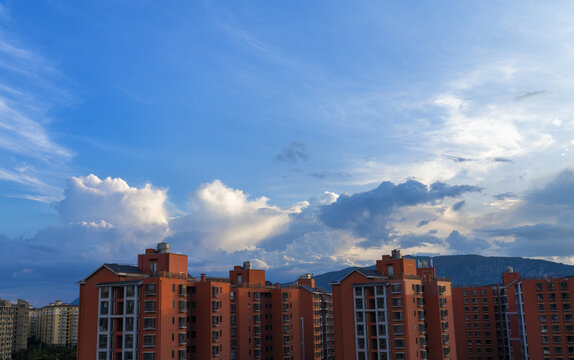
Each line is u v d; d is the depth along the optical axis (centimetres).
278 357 16425
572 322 14450
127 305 10825
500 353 19675
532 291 15062
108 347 10681
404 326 11975
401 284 12162
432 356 13088
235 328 15062
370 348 12319
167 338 10756
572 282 14638
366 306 12519
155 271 11862
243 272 16512
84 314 11150
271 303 16862
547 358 14562
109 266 11238
